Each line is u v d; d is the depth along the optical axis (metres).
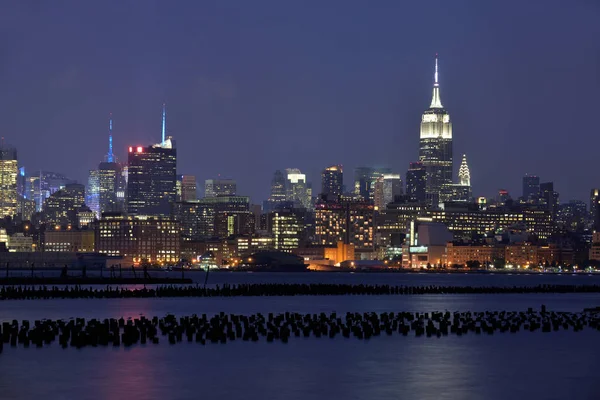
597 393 125.50
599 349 161.62
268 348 158.62
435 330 179.75
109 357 148.12
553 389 127.88
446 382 132.12
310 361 146.62
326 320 191.12
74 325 172.38
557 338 175.75
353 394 123.75
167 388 126.31
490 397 122.50
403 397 122.06
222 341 165.75
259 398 121.06
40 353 151.00
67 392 123.69
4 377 132.50
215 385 128.50
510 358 151.50
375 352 156.12
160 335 173.88
